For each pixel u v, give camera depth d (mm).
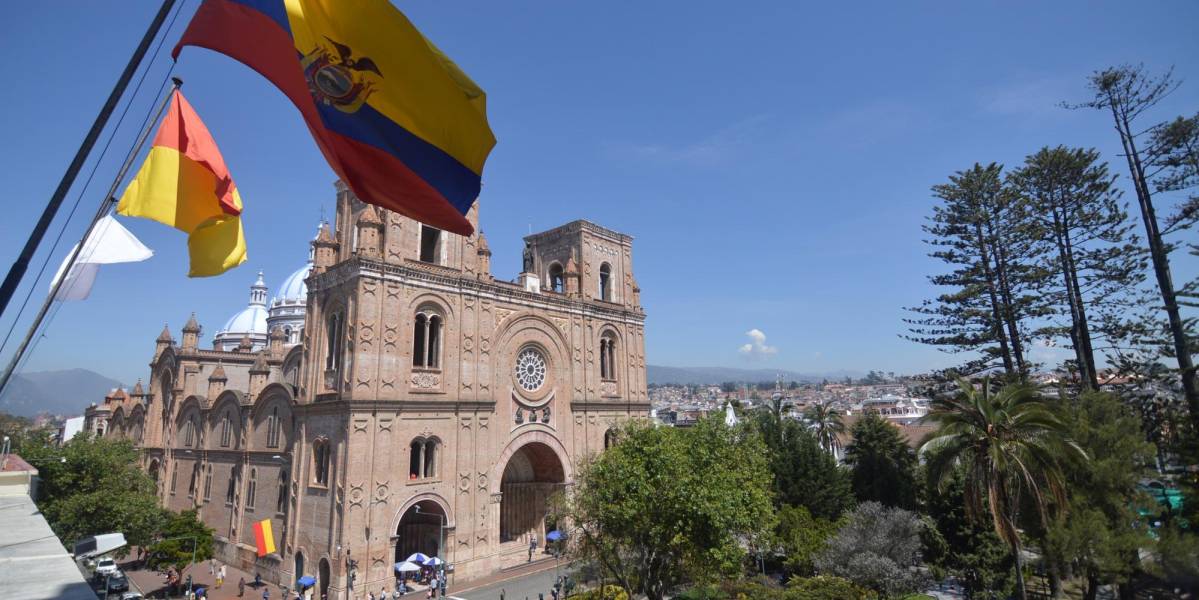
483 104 11523
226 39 10656
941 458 36656
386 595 44375
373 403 45938
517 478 63375
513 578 51000
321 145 10570
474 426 52344
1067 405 42781
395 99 10898
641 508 36125
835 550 45000
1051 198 56375
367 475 45031
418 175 11055
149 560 52188
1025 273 57125
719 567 37375
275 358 77875
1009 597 43312
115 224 12562
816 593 40156
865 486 60562
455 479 50312
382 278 48094
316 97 10406
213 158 13219
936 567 45625
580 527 40188
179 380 77125
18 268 8430
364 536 44281
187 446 72625
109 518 52031
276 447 56688
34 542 12523
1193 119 43250
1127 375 52312
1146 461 39031
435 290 51625
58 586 9250
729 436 45656
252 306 115688
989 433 35312
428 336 51219
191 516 56781
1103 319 53688
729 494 37250
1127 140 48094
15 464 32469
